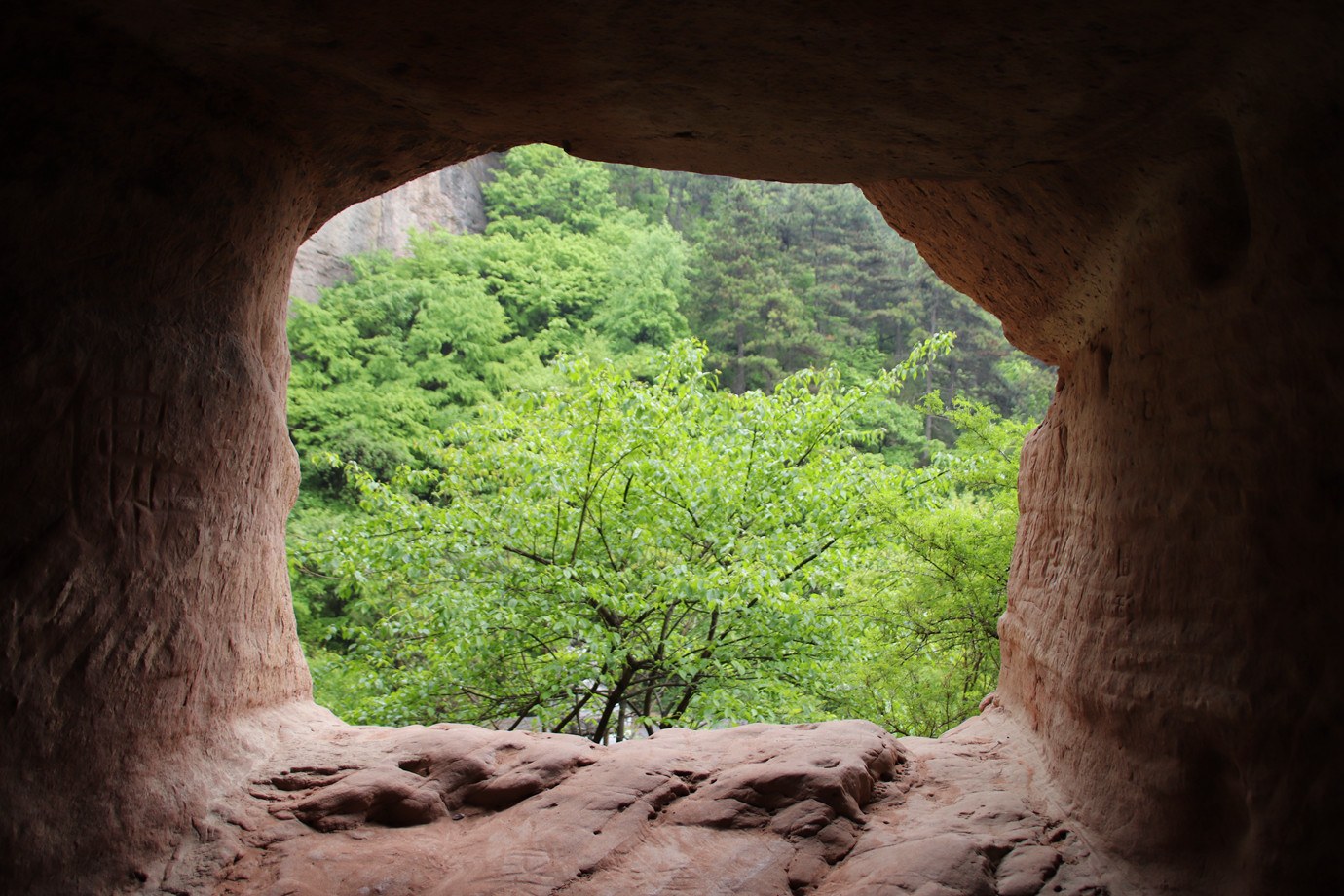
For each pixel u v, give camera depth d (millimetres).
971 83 2242
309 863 2504
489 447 8172
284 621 3453
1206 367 2201
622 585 7344
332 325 21672
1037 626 3346
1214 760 2178
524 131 2914
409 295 24062
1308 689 1840
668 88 2477
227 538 2902
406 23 2229
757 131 2713
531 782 2965
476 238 29594
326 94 2705
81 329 2307
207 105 2576
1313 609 1840
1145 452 2514
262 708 3217
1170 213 2363
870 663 7820
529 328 28438
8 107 2127
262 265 2988
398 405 20312
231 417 2836
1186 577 2291
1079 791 2732
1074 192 2727
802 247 35062
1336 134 1698
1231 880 2076
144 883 2363
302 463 18656
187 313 2660
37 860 2133
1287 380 1882
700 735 3416
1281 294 1869
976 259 3566
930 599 7680
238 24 2268
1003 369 22156
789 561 7387
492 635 7332
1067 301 3182
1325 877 1771
